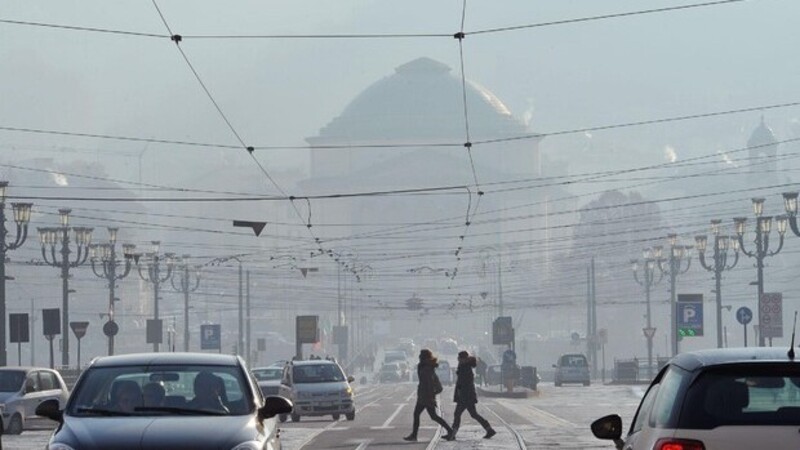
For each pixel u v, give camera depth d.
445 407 84.31
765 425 15.84
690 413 16.22
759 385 16.38
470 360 51.81
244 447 20.59
